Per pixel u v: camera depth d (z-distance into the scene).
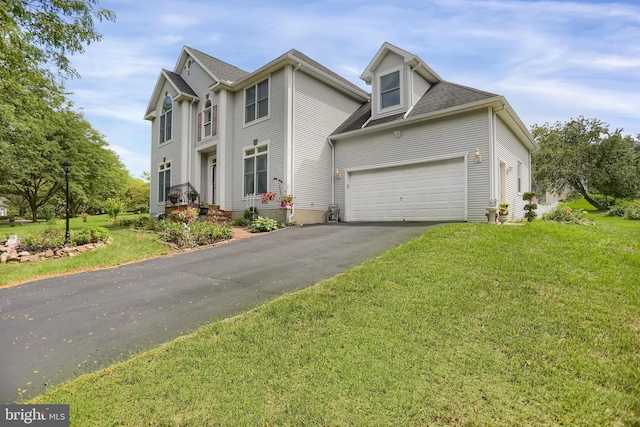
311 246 8.24
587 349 3.16
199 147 16.34
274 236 10.33
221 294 5.27
